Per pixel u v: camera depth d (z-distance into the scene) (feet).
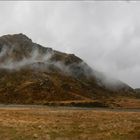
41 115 233.35
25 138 154.40
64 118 216.74
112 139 160.15
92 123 196.95
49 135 161.07
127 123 198.18
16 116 222.28
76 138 160.35
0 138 152.97
